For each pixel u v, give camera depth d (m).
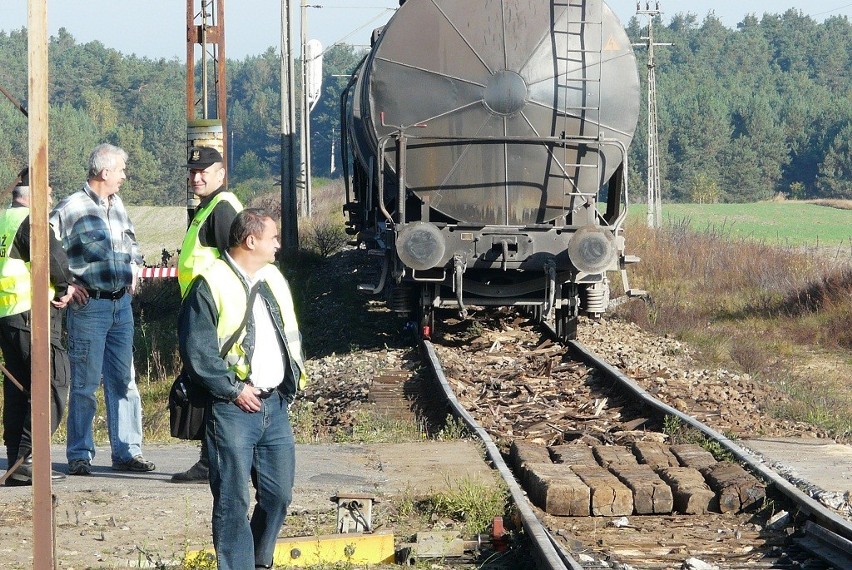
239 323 10.80
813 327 38.16
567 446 19.33
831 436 21.95
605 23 29.77
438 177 29.77
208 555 12.66
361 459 18.19
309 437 21.61
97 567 12.68
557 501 15.71
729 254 53.81
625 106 29.86
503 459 19.05
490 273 32.25
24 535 13.83
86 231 16.25
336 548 13.56
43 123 8.91
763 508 15.79
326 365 30.33
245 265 11.07
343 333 35.22
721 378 28.38
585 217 30.20
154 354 31.31
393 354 30.61
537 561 13.09
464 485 15.80
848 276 42.59
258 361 10.98
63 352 15.83
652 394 24.98
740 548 14.41
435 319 35.19
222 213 14.36
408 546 13.71
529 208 29.97
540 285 31.34
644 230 58.97
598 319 35.28
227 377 10.66
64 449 19.25
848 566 13.31
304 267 54.25
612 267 28.91
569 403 25.08
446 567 13.41
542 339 32.84
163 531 14.16
